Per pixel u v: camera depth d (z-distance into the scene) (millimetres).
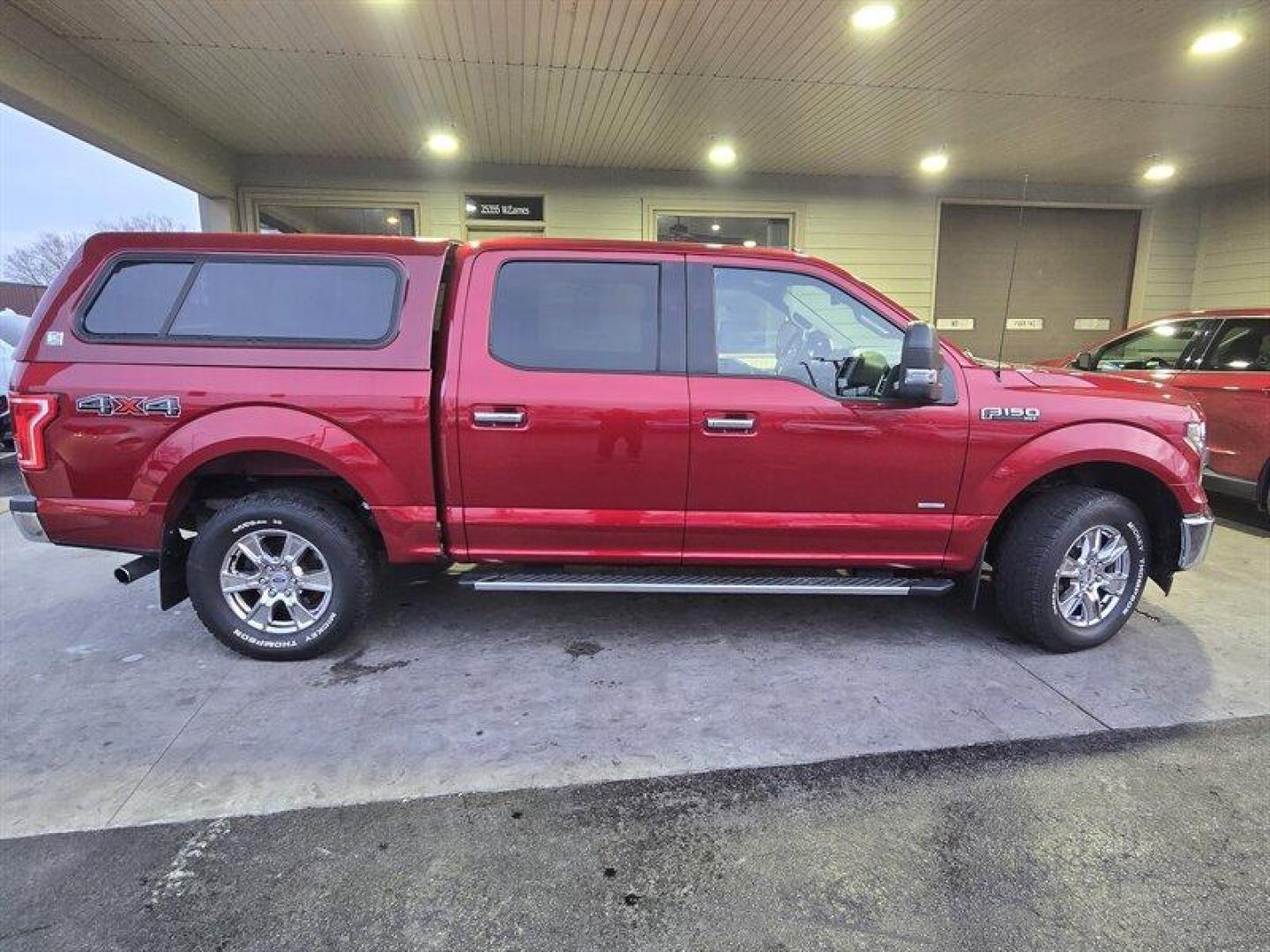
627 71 6055
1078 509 3365
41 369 3141
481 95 6629
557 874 2113
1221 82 6305
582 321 3303
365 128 7594
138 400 3127
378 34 5383
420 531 3309
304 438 3150
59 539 3240
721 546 3395
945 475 3334
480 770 2588
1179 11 5008
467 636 3699
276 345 3197
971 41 5484
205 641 3643
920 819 2350
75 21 5211
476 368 3219
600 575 3455
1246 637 3707
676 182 9273
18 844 2205
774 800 2438
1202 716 2959
